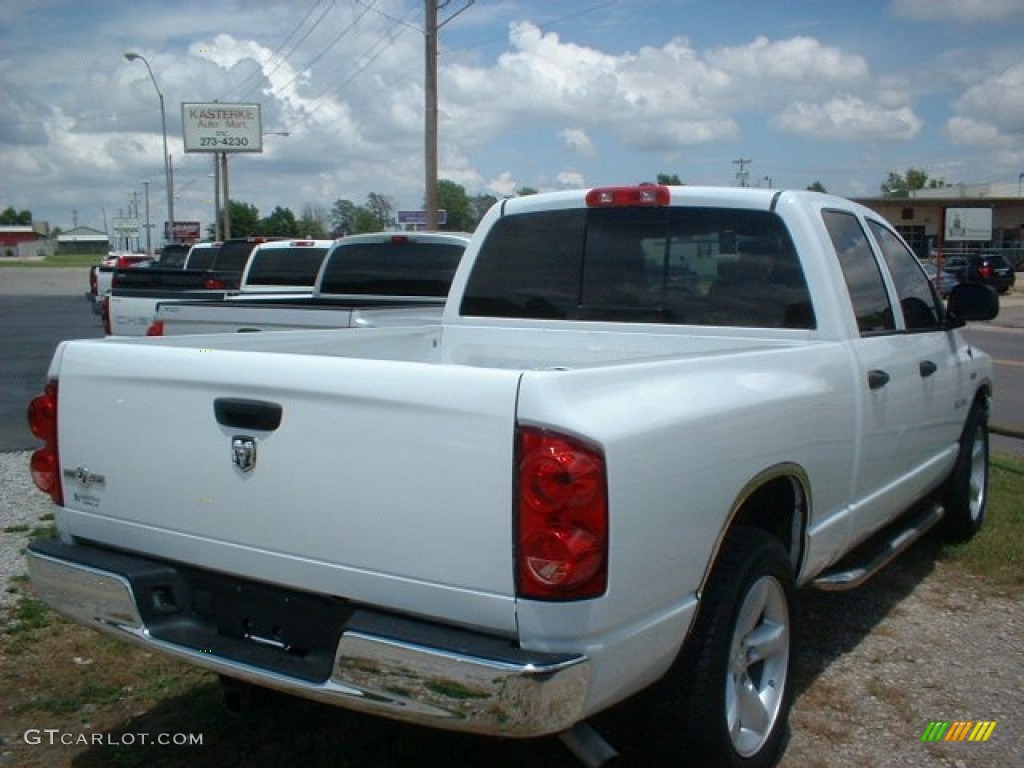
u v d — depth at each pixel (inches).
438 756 153.6
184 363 133.3
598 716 140.6
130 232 3740.2
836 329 174.4
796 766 151.5
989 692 176.4
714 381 136.9
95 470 143.8
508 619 111.7
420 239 404.2
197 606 138.3
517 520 110.4
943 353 222.1
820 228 179.9
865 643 197.5
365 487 118.7
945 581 233.5
